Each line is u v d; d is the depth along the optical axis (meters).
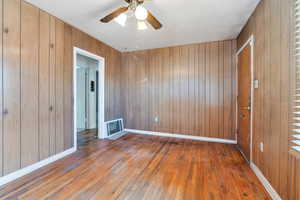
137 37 3.44
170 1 2.07
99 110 3.90
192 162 2.54
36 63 2.27
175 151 3.03
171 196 1.69
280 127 1.57
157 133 4.30
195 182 1.96
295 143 1.29
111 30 3.07
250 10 2.29
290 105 1.42
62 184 1.90
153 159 2.65
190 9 2.27
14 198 1.63
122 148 3.19
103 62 3.85
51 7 2.28
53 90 2.56
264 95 1.95
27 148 2.16
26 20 2.12
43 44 2.37
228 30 3.02
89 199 1.63
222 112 3.60
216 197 1.68
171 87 4.11
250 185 1.91
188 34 3.24
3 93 1.89
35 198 1.64
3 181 1.89
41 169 2.27
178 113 4.04
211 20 2.61
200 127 3.82
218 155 2.83
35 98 2.27
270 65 1.79
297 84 1.32
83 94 5.05
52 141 2.54
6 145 1.92
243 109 2.86
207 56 3.71
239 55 3.16
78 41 3.04
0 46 1.85
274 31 1.70
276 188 1.62
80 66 4.86
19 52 2.05
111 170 2.26
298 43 1.28
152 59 4.32
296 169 1.31
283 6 1.53
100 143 3.52
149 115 4.40
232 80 3.49
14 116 2.00
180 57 3.98
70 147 2.91
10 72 1.95
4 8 1.88
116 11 1.96
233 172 2.22
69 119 2.89
